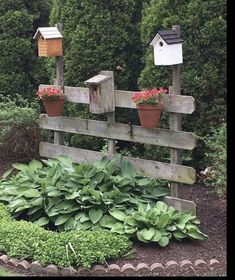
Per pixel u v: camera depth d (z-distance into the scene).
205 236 3.12
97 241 2.95
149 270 2.85
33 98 5.14
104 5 4.39
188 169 3.30
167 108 3.36
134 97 3.39
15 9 5.18
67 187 3.37
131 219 3.14
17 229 3.12
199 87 3.76
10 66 5.09
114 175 3.53
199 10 3.73
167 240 3.05
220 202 3.65
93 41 4.41
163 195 3.42
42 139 4.48
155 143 3.45
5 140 4.49
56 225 3.23
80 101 3.90
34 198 3.38
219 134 3.40
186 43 3.80
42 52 3.97
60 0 4.58
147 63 4.04
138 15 4.51
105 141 4.41
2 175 4.21
